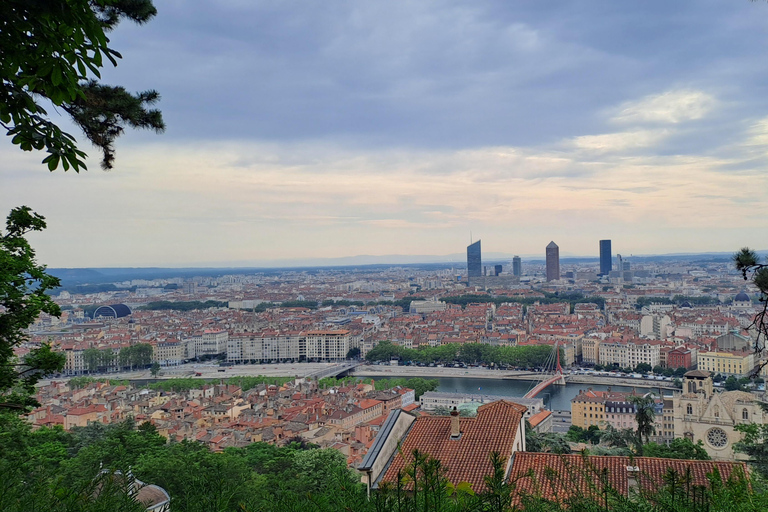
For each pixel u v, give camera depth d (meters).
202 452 116.75
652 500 28.86
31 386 49.34
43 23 24.95
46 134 26.91
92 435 152.00
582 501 30.36
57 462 119.06
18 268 47.69
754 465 89.38
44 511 24.36
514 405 68.00
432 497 24.50
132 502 25.83
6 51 25.08
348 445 188.25
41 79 26.09
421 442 62.97
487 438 61.44
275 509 26.12
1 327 46.31
